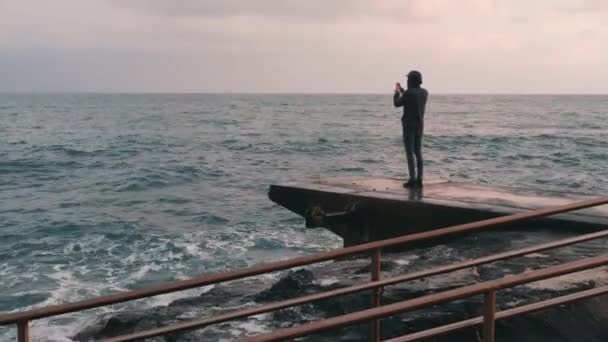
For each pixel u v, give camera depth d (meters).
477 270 6.47
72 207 22.33
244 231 17.52
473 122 79.81
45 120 90.56
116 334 6.42
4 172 32.59
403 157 38.78
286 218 19.41
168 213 20.80
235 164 35.69
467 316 5.53
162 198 24.23
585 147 42.12
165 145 48.78
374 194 9.23
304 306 6.20
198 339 5.80
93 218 19.95
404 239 4.08
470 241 7.66
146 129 69.69
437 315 5.51
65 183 28.64
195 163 36.09
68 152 42.50
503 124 74.69
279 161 37.25
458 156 37.22
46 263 14.31
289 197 10.21
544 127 67.56
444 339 5.32
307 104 198.12
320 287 6.64
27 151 43.09
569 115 102.50
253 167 34.25
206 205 22.39
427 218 8.48
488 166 31.91
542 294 5.59
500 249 7.12
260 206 21.94
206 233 17.36
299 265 3.74
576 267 3.26
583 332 5.19
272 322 6.03
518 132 58.88
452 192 9.40
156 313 6.70
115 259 14.59
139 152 43.16
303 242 15.94
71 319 10.04
